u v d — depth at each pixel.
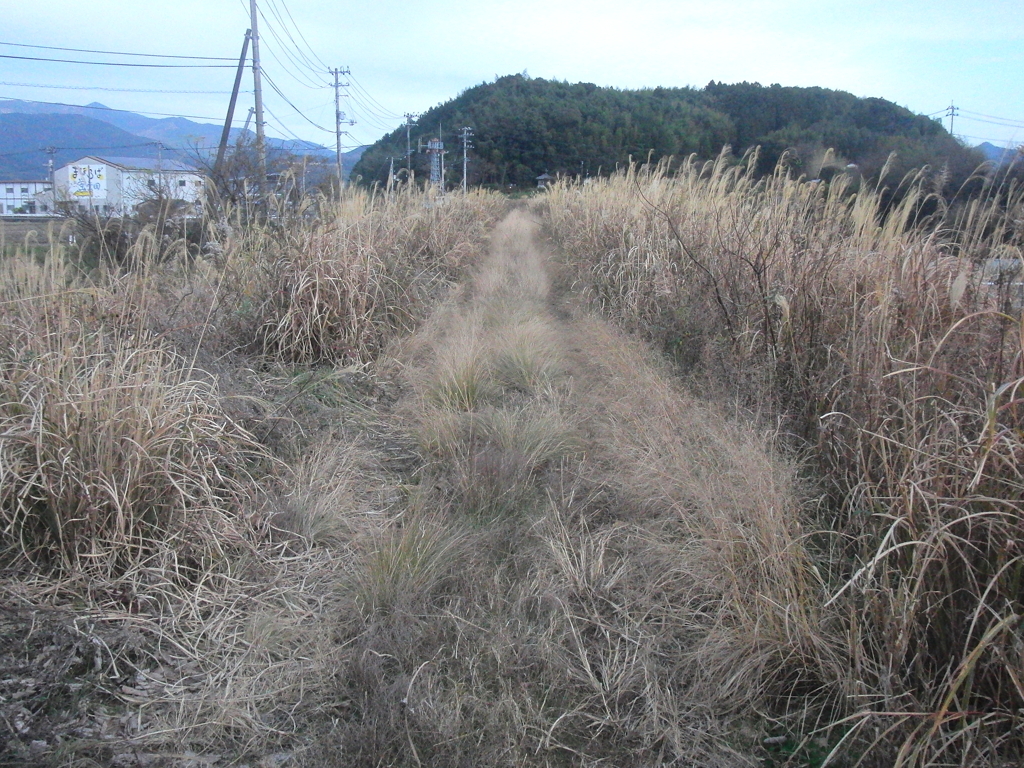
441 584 3.49
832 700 2.73
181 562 3.47
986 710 2.43
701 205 8.45
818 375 4.50
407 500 4.37
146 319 4.90
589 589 3.38
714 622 3.06
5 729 2.43
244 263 6.95
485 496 4.29
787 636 2.79
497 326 8.33
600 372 6.55
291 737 2.61
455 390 5.93
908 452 2.99
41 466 3.18
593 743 2.62
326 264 6.77
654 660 2.97
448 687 2.86
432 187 14.49
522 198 35.22
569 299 10.61
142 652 2.93
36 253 5.06
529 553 3.75
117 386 3.50
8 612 2.95
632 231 9.25
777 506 3.27
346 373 6.23
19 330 3.97
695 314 6.70
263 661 2.98
